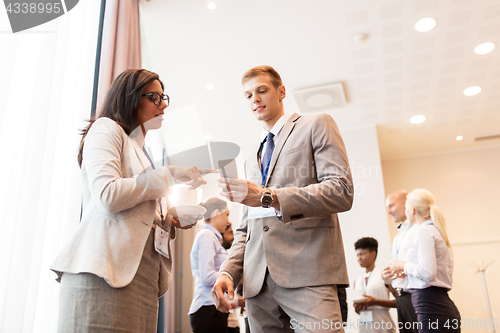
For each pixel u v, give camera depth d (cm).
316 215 121
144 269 109
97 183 99
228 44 377
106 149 105
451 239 591
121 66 258
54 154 168
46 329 162
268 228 129
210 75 421
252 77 148
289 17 343
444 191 616
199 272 272
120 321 98
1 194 135
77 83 210
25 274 137
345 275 124
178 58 395
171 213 121
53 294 168
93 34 240
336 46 382
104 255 98
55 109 173
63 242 182
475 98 476
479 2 327
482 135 577
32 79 155
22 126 148
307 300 116
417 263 249
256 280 127
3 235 134
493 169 605
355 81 441
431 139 591
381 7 333
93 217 104
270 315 127
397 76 432
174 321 529
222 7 332
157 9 334
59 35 183
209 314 266
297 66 413
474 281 563
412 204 286
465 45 382
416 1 327
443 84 448
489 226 583
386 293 319
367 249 342
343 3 328
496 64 411
